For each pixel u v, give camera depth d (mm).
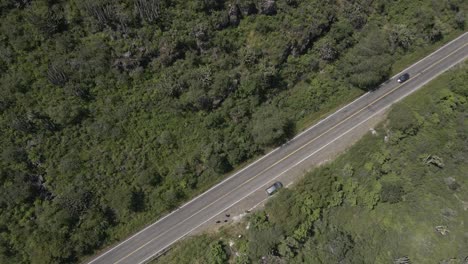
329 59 73125
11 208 57500
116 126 63062
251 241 61531
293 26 69562
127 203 60719
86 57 61844
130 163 62781
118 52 63031
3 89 58938
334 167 68562
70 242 58500
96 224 59812
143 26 63812
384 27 77312
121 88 64250
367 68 70750
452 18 80312
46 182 59375
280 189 65438
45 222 57875
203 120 66875
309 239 63656
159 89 64938
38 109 60188
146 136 64312
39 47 61000
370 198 67312
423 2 79812
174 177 64312
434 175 70875
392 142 70375
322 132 70500
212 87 65562
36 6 61000
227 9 66938
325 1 72125
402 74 75625
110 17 61812
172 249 62000
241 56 68250
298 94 71875
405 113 69875
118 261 61094
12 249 56656
